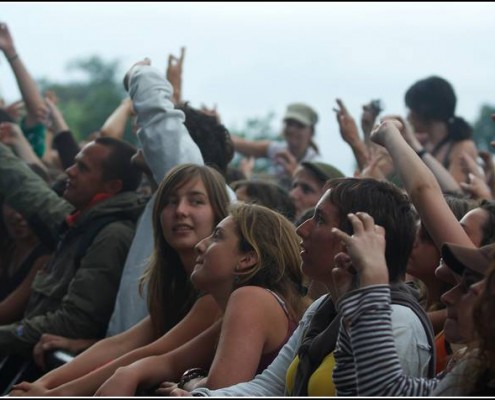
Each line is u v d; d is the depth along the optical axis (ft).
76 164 28.63
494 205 18.84
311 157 41.37
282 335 18.84
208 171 22.72
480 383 14.29
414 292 16.72
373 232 15.26
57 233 29.43
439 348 18.43
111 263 26.53
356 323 14.79
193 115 26.78
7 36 36.63
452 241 16.92
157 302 22.54
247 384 17.80
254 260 19.67
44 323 26.53
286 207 27.73
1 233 32.58
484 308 14.23
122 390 19.67
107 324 26.37
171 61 31.86
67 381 22.12
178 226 22.24
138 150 27.07
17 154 35.70
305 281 20.26
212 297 21.17
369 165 27.48
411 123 32.68
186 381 19.40
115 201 27.55
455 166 31.86
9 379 27.35
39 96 36.65
